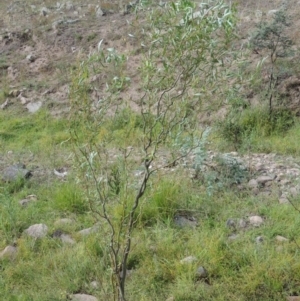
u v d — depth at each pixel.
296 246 4.21
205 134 4.57
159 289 3.80
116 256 3.45
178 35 3.07
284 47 7.81
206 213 4.84
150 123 3.43
